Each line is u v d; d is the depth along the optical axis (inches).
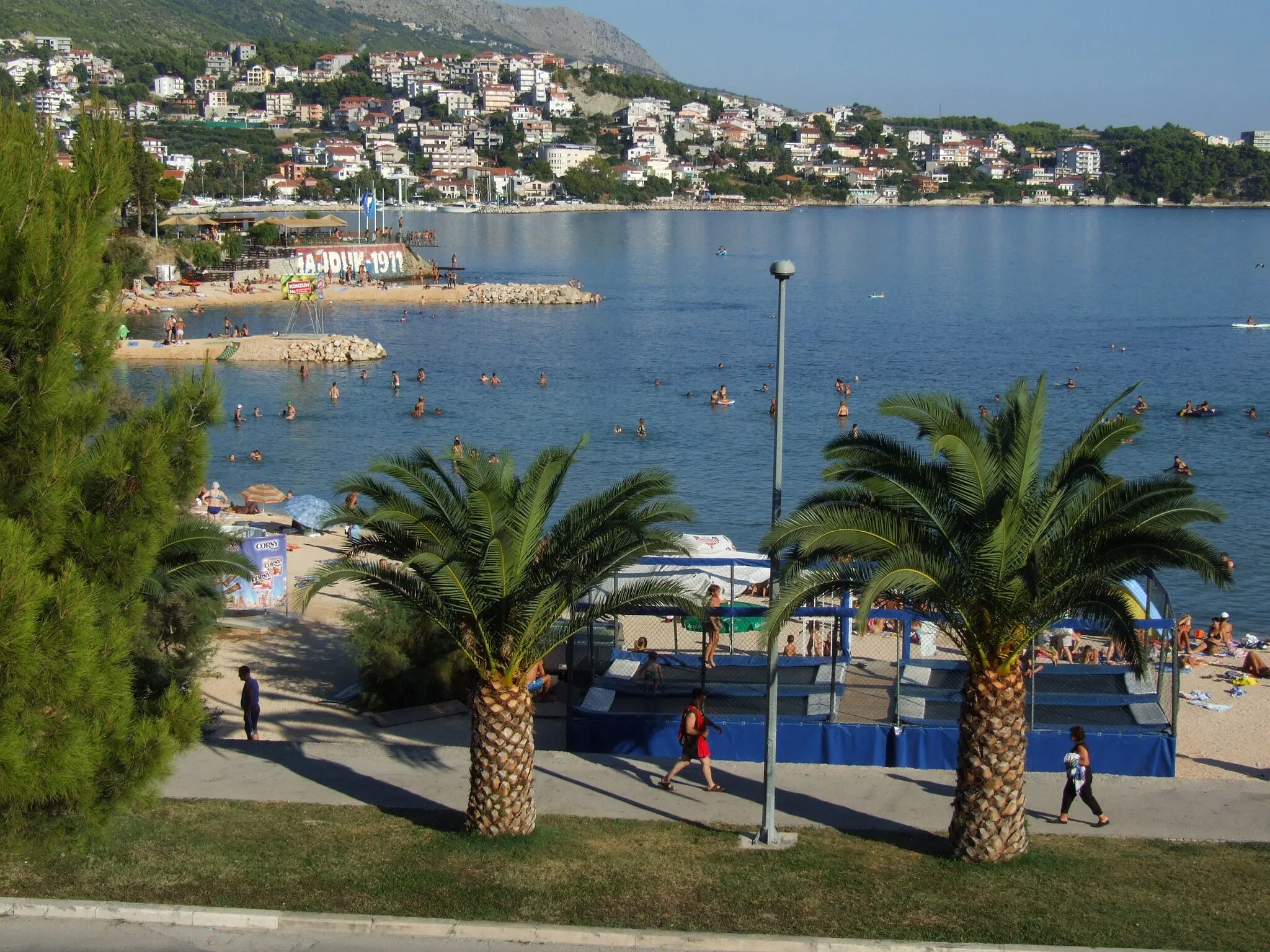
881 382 3408.0
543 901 708.7
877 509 761.0
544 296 5231.3
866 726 980.6
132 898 703.7
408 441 2682.1
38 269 671.8
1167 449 2588.6
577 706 1040.2
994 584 713.0
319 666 1300.4
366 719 1141.1
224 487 2278.5
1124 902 711.1
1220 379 3420.3
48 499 664.4
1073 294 5920.3
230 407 3011.8
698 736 904.9
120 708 687.1
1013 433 772.6
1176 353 3937.0
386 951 660.7
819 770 954.1
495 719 791.7
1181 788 916.6
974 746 762.8
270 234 5974.4
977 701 758.5
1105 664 1139.3
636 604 803.4
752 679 1103.6
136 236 5251.0
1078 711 1020.5
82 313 703.1
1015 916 692.7
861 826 842.2
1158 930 677.3
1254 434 2721.5
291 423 2851.9
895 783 927.0
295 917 681.6
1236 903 713.0
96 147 746.8
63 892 709.3
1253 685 1263.5
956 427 727.7
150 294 4837.6
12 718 617.6
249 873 739.4
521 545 748.0
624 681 1093.8
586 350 3981.3
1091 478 767.7
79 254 685.9
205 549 890.1
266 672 1277.1
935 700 1045.2
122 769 684.1
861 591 754.8
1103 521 729.0
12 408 673.0
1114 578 753.0
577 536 776.9
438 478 889.5
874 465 757.9
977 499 729.0
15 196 686.5
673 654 1174.3
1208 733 1123.3
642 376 3486.7
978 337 4347.9
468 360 3747.5
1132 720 1004.6
